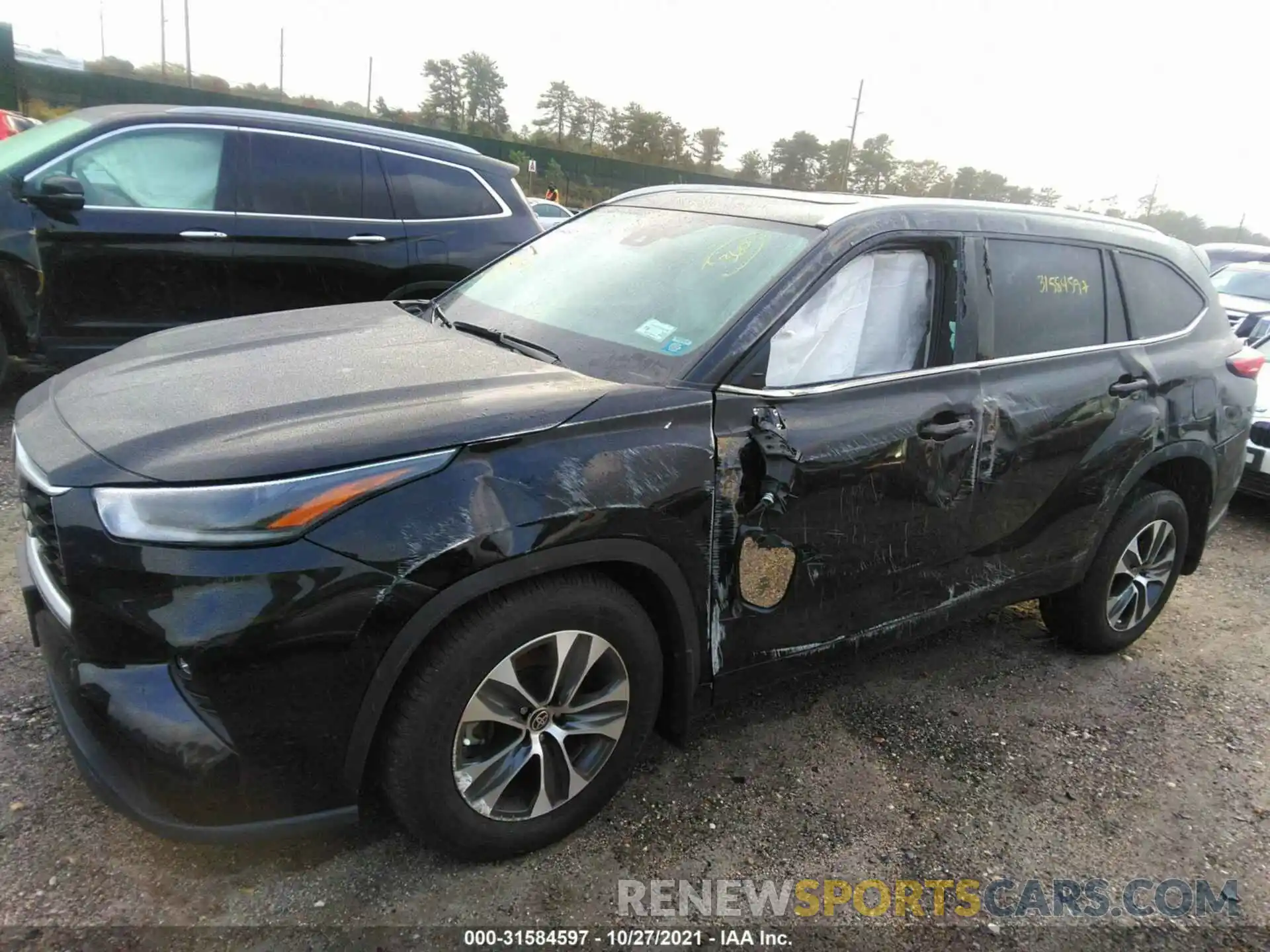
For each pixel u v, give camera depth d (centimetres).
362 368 241
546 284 312
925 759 297
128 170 507
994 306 301
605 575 229
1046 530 324
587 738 237
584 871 233
